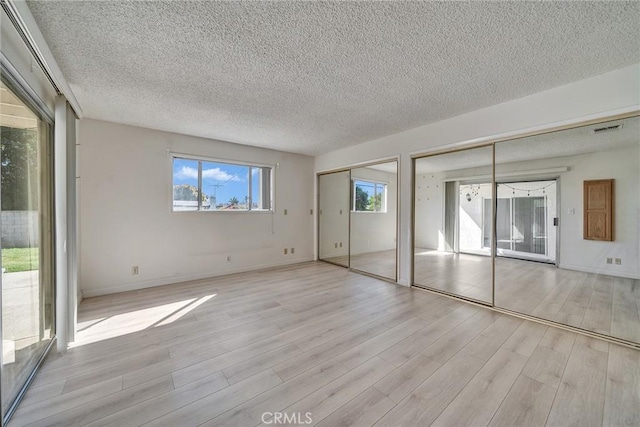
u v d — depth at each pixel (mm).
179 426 1386
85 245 3402
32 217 1911
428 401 1573
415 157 3859
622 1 1480
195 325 2611
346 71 2270
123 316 2820
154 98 2814
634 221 3012
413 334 2438
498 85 2525
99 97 2781
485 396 1616
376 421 1424
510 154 3521
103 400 1572
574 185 3439
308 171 5852
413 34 1781
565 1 1481
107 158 3553
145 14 1577
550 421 1422
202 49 1950
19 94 1679
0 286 1321
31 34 1479
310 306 3141
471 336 2400
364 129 3896
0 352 1284
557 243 3615
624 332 2438
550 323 2650
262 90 2633
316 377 1805
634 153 2971
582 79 2406
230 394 1634
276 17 1614
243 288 3842
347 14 1587
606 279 3221
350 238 5445
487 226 4145
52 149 2186
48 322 2137
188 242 4234
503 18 1620
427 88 2592
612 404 1541
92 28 1700
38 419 1425
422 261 4250
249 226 4945
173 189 4125
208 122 3588
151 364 1948
